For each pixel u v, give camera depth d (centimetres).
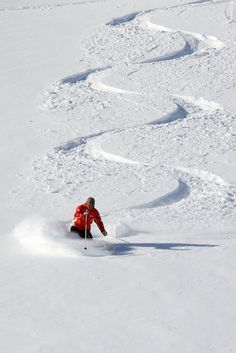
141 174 5922
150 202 5200
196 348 2798
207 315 3102
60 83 9531
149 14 12781
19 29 12494
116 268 3712
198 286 3441
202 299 3281
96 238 4300
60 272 3672
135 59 10400
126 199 5288
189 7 12975
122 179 5825
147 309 3177
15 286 3491
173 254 3941
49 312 3162
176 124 7575
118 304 3238
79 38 11706
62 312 3162
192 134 7069
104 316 3109
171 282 3494
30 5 14275
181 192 5512
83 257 3922
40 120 8094
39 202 5366
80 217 4194
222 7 12812
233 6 12838
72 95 9025
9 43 11681
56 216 4978
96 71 10044
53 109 8506
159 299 3288
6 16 13462
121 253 4009
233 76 9250
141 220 4725
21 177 6103
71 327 3006
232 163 6103
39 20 13000
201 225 4591
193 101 8550
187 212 4906
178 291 3381
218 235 4381
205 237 4334
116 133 7281
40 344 2852
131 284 3481
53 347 2825
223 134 7000
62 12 13462
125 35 11650
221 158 6256
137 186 5606
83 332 2955
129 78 9531
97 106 8500
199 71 9581
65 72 10019
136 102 8544
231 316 3089
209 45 10981
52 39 11750
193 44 11056
